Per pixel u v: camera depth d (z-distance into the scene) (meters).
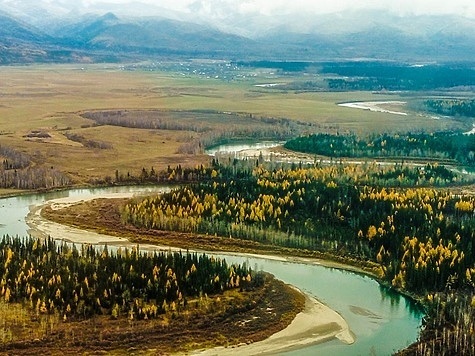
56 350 195.62
